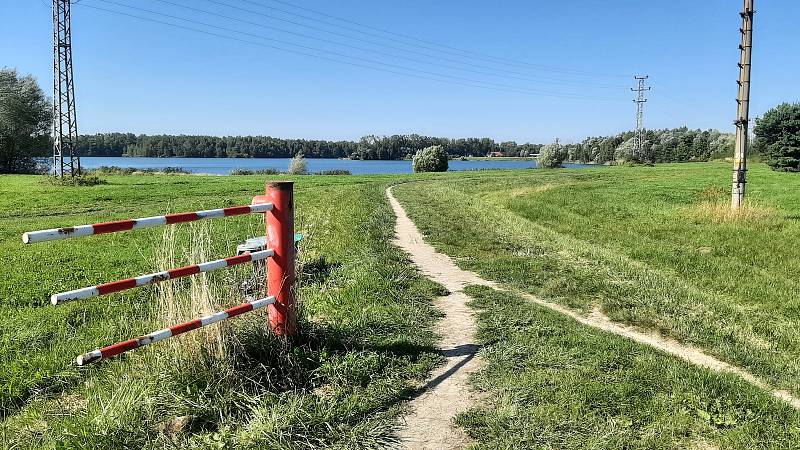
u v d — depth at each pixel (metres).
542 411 3.84
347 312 6.14
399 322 5.88
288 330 4.69
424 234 13.20
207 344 4.19
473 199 24.72
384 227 14.25
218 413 3.73
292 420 3.62
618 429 3.62
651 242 12.98
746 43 17.06
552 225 16.30
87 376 4.65
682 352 5.59
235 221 15.26
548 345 5.20
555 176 48.78
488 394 4.23
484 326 5.86
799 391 4.64
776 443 3.51
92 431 3.41
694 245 12.73
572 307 7.08
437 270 9.19
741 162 17.34
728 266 10.05
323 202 22.14
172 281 4.61
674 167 67.31
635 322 6.44
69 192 30.59
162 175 56.12
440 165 73.25
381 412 3.92
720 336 5.98
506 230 14.01
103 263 9.82
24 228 16.22
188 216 3.96
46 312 6.65
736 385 4.35
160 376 3.98
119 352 3.55
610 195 26.44
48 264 9.77
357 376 4.38
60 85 37.75
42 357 4.98
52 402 4.21
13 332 5.91
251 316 4.69
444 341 5.46
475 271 9.12
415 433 3.67
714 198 21.69
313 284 7.70
